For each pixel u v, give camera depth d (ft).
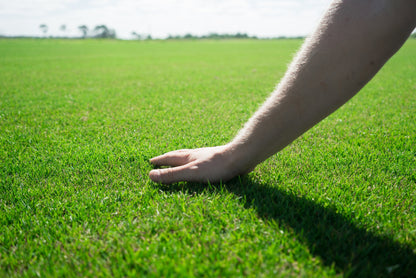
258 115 3.62
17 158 6.24
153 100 13.08
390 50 2.70
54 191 4.78
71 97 13.79
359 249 3.16
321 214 3.91
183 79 21.25
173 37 227.20
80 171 5.61
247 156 4.02
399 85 16.10
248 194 4.49
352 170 5.37
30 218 4.02
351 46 2.70
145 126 8.77
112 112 10.72
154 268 2.97
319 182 4.86
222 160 4.43
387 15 2.55
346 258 3.04
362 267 2.94
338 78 2.83
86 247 3.36
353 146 6.71
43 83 19.01
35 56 51.55
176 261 3.06
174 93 15.10
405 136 7.21
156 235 3.62
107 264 3.12
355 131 7.93
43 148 6.88
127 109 11.21
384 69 24.66
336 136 7.55
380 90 14.58
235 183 4.84
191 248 3.34
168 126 8.73
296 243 3.28
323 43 2.81
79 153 6.46
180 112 10.65
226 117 9.84
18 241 3.52
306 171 5.40
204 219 3.85
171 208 4.14
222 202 4.27
